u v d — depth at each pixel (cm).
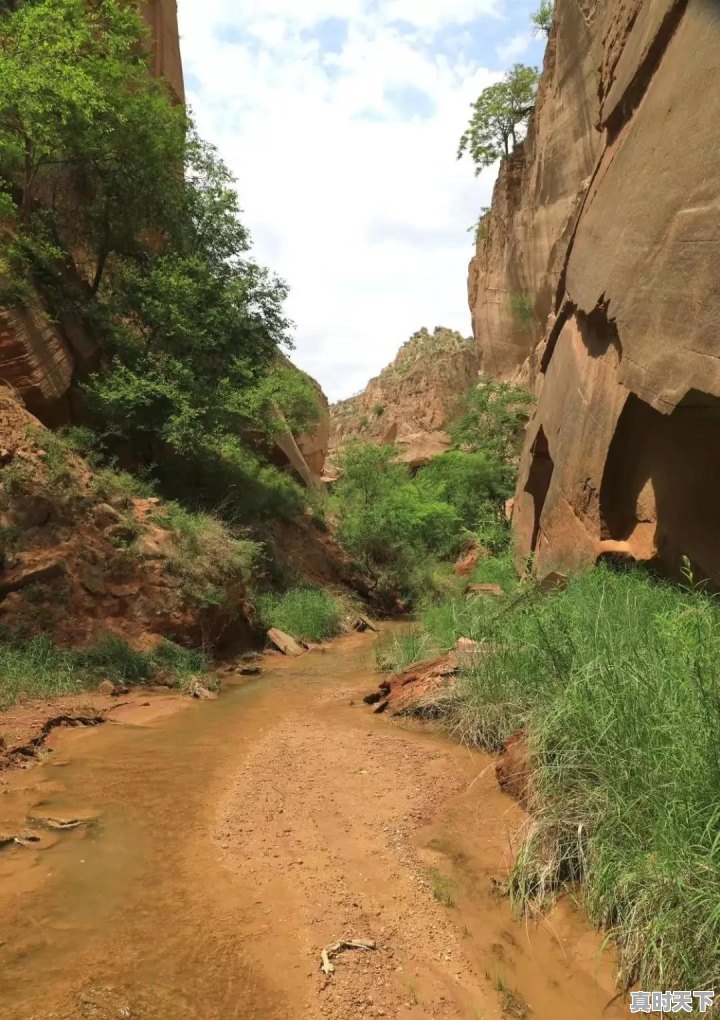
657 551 843
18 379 1238
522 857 360
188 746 619
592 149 2828
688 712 358
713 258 607
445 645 866
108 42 1531
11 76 1194
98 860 384
